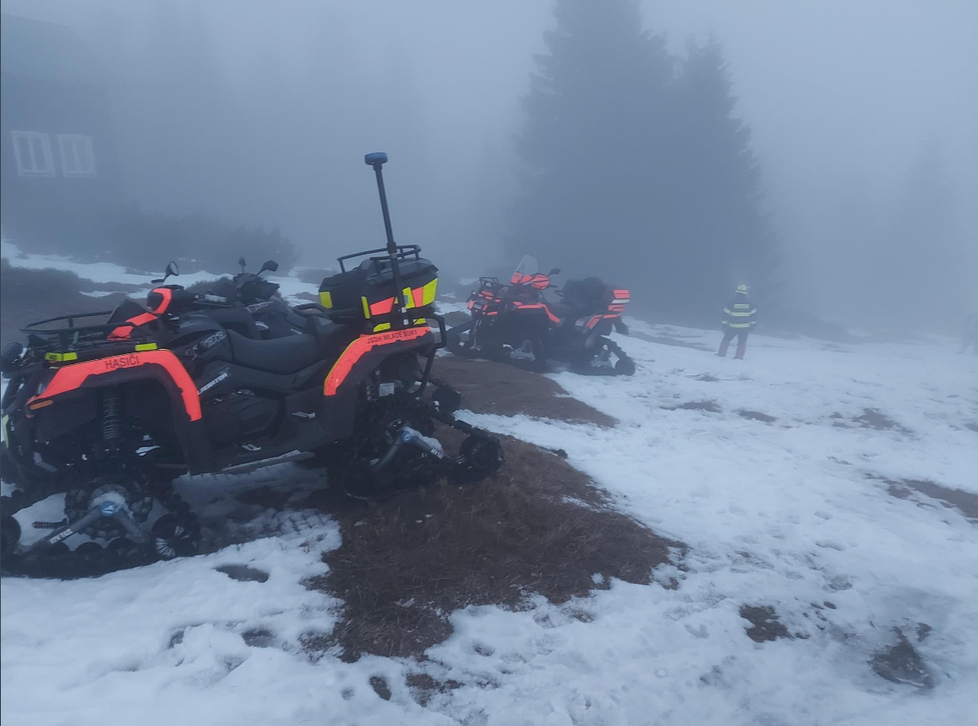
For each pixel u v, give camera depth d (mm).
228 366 4594
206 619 3619
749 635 4121
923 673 3936
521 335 10867
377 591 4027
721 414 9164
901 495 6605
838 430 8641
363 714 3102
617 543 4949
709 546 5176
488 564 4398
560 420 8211
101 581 3965
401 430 5141
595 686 3484
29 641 3320
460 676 3449
